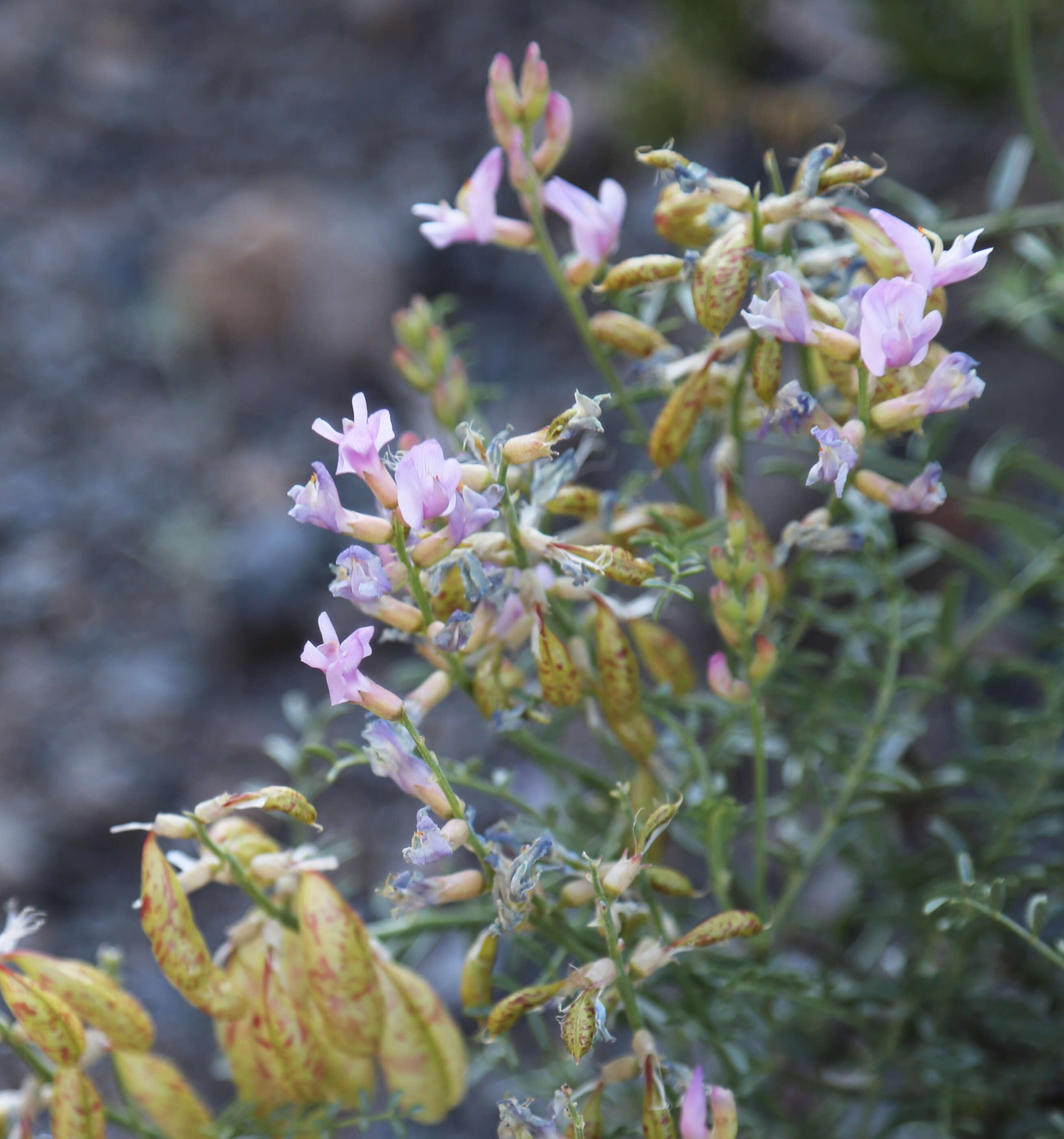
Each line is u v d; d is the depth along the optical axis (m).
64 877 0.97
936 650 0.65
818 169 0.52
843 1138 0.67
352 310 1.36
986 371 1.05
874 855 0.65
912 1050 0.62
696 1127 0.52
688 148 1.41
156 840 0.52
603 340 0.56
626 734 0.55
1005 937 0.63
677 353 0.56
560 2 1.71
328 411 1.33
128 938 0.93
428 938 0.65
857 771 0.60
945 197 1.21
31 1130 0.54
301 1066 0.54
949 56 1.26
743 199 0.52
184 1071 0.83
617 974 0.52
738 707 0.60
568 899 0.53
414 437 0.52
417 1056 0.54
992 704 0.81
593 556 0.52
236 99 1.69
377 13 1.73
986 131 1.25
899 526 0.96
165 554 1.18
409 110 1.65
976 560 0.63
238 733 1.06
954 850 0.60
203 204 1.55
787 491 0.97
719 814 0.55
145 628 1.14
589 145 1.45
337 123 1.65
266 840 0.54
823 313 0.52
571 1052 0.51
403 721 0.51
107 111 1.67
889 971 0.65
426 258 1.44
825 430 0.51
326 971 0.53
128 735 1.05
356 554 0.51
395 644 1.09
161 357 1.36
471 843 0.52
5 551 1.20
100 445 1.29
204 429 1.31
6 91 1.69
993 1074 0.62
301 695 1.08
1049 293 0.63
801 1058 0.64
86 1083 0.53
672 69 1.44
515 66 1.64
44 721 1.06
